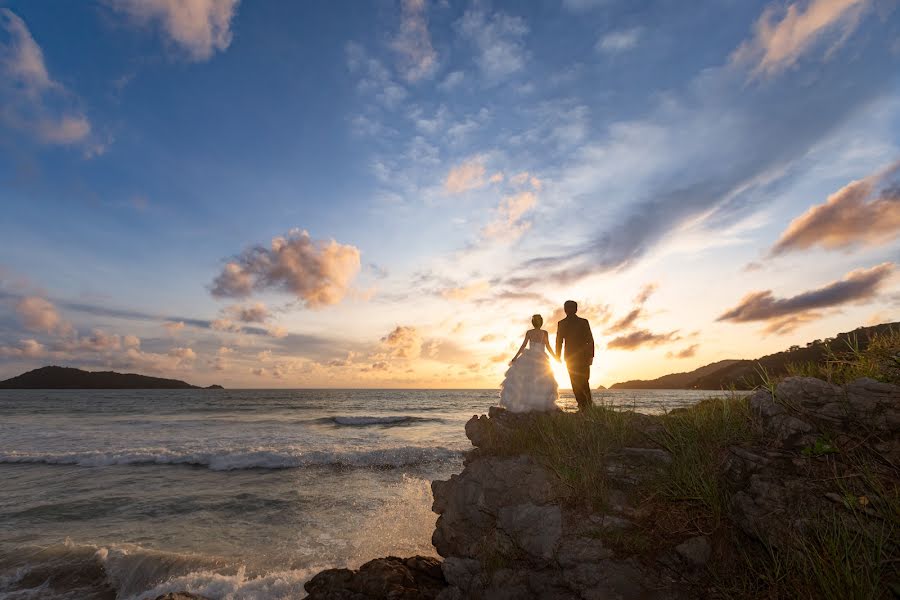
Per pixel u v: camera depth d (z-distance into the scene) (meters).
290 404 55.75
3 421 30.89
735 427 4.61
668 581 3.43
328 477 12.74
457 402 62.62
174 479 12.51
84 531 8.48
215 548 7.58
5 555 7.23
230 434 22.25
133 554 7.11
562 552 3.97
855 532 3.03
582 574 3.70
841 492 3.34
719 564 3.43
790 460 3.82
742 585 3.19
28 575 6.63
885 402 3.82
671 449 4.75
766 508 3.48
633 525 4.02
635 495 4.38
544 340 7.63
